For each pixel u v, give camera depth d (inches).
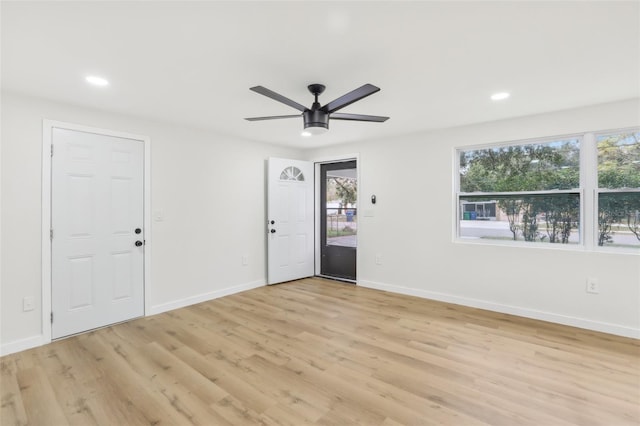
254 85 100.0
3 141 104.0
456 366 95.0
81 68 87.8
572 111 125.2
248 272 182.2
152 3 59.8
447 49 78.2
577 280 124.9
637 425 69.6
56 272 114.9
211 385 85.8
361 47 77.3
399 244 172.9
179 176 150.6
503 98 113.1
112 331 122.3
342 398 80.0
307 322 131.0
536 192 136.5
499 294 142.8
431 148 160.7
